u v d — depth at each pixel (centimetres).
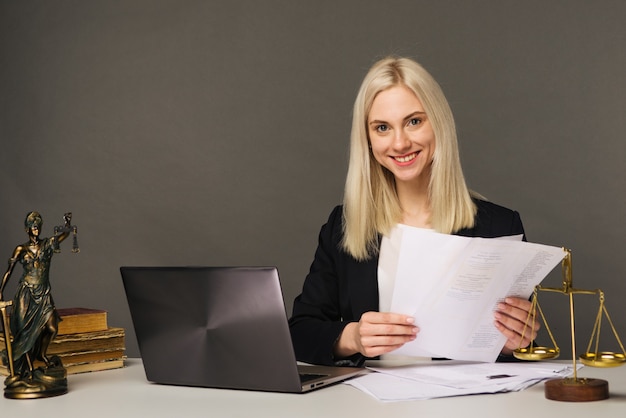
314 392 169
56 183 455
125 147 450
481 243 172
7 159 459
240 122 441
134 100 450
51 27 457
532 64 405
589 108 399
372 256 232
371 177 232
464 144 411
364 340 187
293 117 436
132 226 450
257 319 166
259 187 439
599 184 398
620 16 395
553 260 174
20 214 456
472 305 181
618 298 394
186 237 446
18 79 459
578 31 399
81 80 454
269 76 438
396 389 167
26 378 172
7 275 176
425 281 179
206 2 445
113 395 172
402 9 421
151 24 449
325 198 433
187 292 173
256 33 439
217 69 443
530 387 168
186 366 177
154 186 448
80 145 454
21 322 174
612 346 393
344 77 430
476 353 189
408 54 420
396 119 215
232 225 442
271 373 168
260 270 164
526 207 406
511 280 179
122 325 449
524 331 178
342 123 430
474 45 411
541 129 404
